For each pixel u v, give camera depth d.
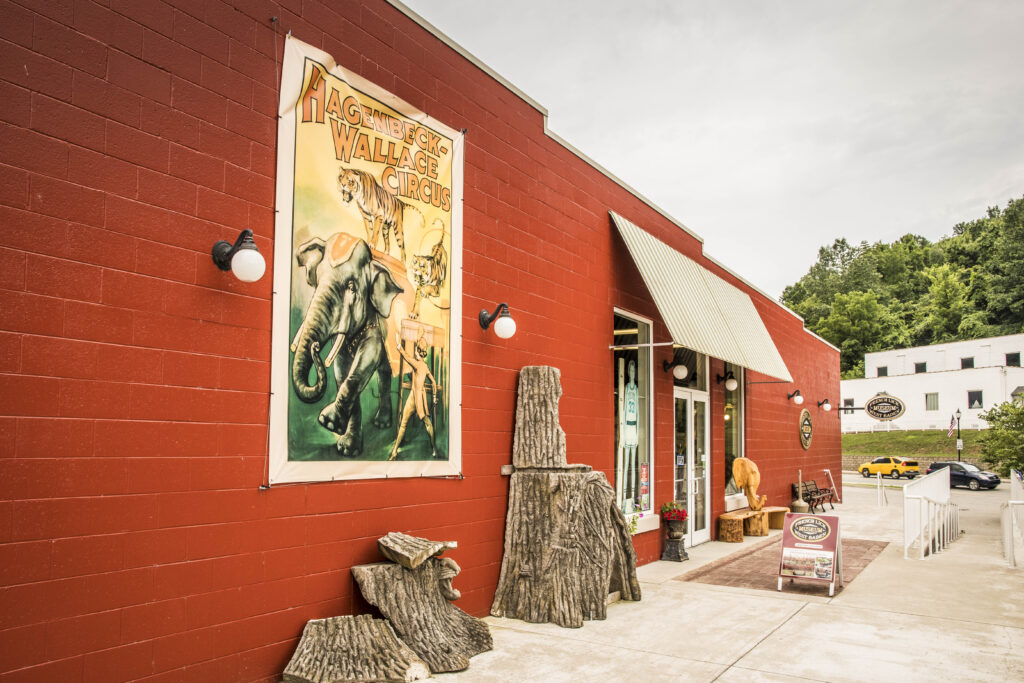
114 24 4.14
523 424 7.39
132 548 4.05
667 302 9.53
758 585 8.85
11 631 3.53
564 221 8.70
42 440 3.70
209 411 4.52
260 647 4.75
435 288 6.47
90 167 3.98
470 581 6.76
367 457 5.65
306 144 5.29
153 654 4.12
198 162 4.55
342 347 5.47
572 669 5.46
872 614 7.39
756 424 15.48
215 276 4.61
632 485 10.20
